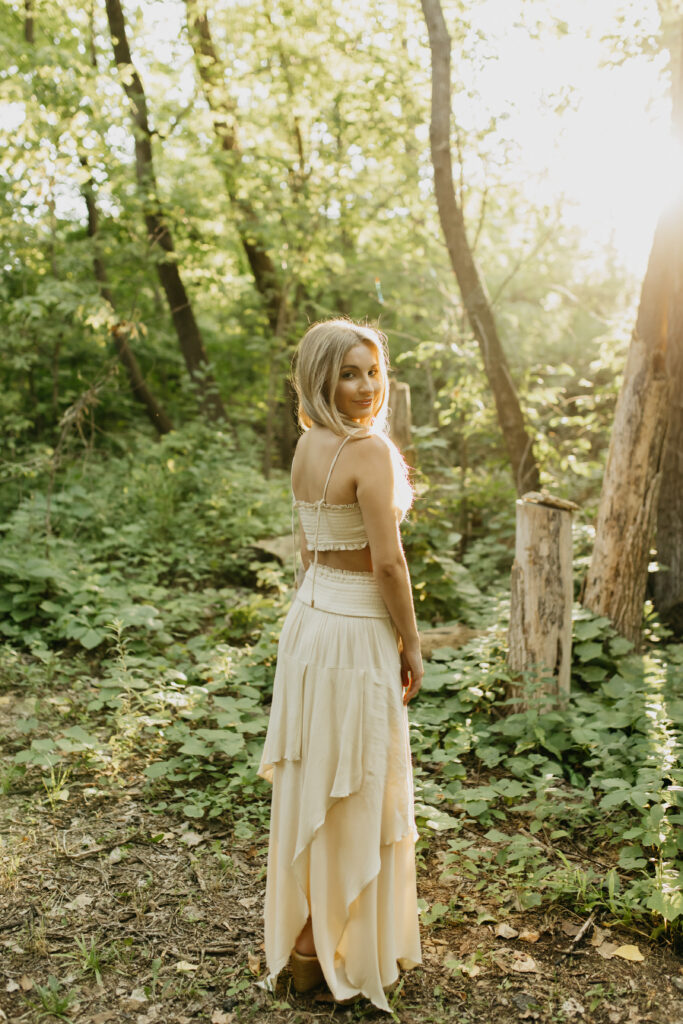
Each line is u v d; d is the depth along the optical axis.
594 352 11.97
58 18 10.16
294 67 9.34
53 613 5.12
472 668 4.09
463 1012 2.19
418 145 8.69
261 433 14.14
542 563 3.84
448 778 3.39
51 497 6.90
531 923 2.55
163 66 9.86
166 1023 2.15
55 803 3.24
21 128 7.51
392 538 2.06
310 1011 2.20
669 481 5.41
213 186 9.87
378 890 2.17
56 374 10.15
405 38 7.92
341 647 2.12
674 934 2.45
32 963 2.35
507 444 7.36
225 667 4.23
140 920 2.56
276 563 6.34
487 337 7.19
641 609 4.69
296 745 2.16
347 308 13.84
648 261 4.54
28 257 9.09
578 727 3.58
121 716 3.84
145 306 12.19
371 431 2.09
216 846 2.94
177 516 7.44
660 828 2.66
